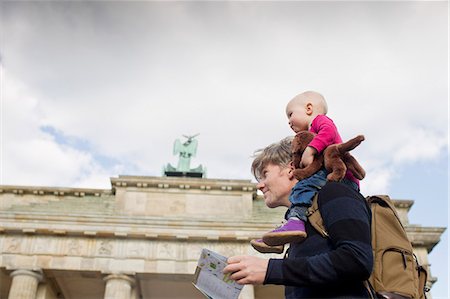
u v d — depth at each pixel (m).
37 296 45.56
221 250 45.72
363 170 5.38
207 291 5.01
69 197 51.78
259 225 46.06
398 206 50.38
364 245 4.18
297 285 4.24
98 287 50.16
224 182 51.25
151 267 44.72
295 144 5.47
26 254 44.41
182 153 63.25
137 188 50.94
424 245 47.34
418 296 4.46
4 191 51.62
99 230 45.28
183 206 50.22
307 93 6.31
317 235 4.60
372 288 4.43
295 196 5.04
